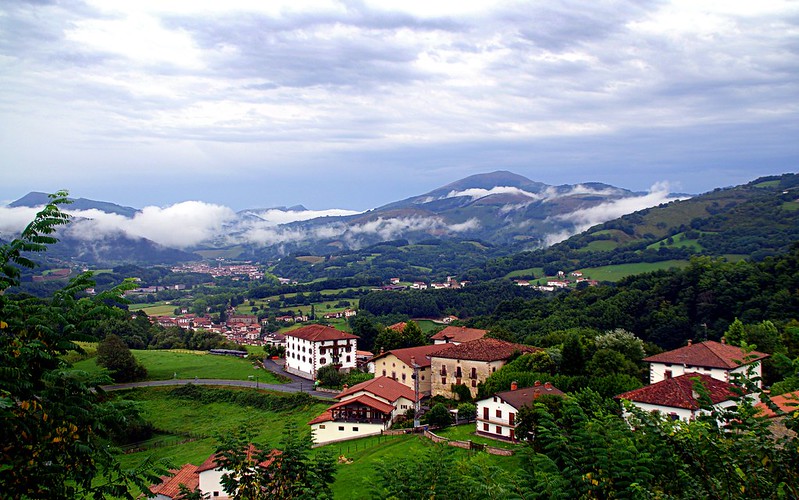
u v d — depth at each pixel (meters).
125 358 116.62
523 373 75.00
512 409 63.09
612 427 17.72
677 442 16.17
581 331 113.31
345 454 65.06
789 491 14.36
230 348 160.00
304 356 121.81
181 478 56.47
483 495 18.42
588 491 16.33
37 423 15.38
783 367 15.91
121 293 17.53
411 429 72.06
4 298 16.11
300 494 21.02
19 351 15.39
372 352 137.62
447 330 127.69
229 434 22.77
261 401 103.31
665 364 74.25
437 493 19.95
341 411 77.75
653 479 16.00
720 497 14.74
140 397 107.31
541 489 16.91
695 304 129.00
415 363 87.88
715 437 15.65
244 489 21.41
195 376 121.12
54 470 15.41
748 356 16.91
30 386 15.09
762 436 15.09
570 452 17.42
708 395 16.47
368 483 21.08
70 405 15.91
